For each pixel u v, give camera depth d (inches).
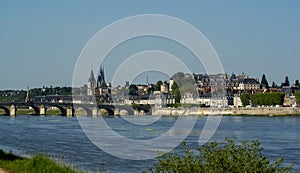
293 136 4215.1
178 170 1008.2
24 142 3762.3
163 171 1049.5
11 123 6924.2
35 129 5467.5
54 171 1600.6
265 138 4005.9
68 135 4478.3
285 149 3184.1
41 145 3479.3
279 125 5964.6
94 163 2444.6
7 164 1785.2
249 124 6240.2
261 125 5984.3
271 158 2701.8
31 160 1754.4
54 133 4761.3
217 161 975.6
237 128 5364.2
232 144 1005.2
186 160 1024.2
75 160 2551.7
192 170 1000.9
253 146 1012.5
